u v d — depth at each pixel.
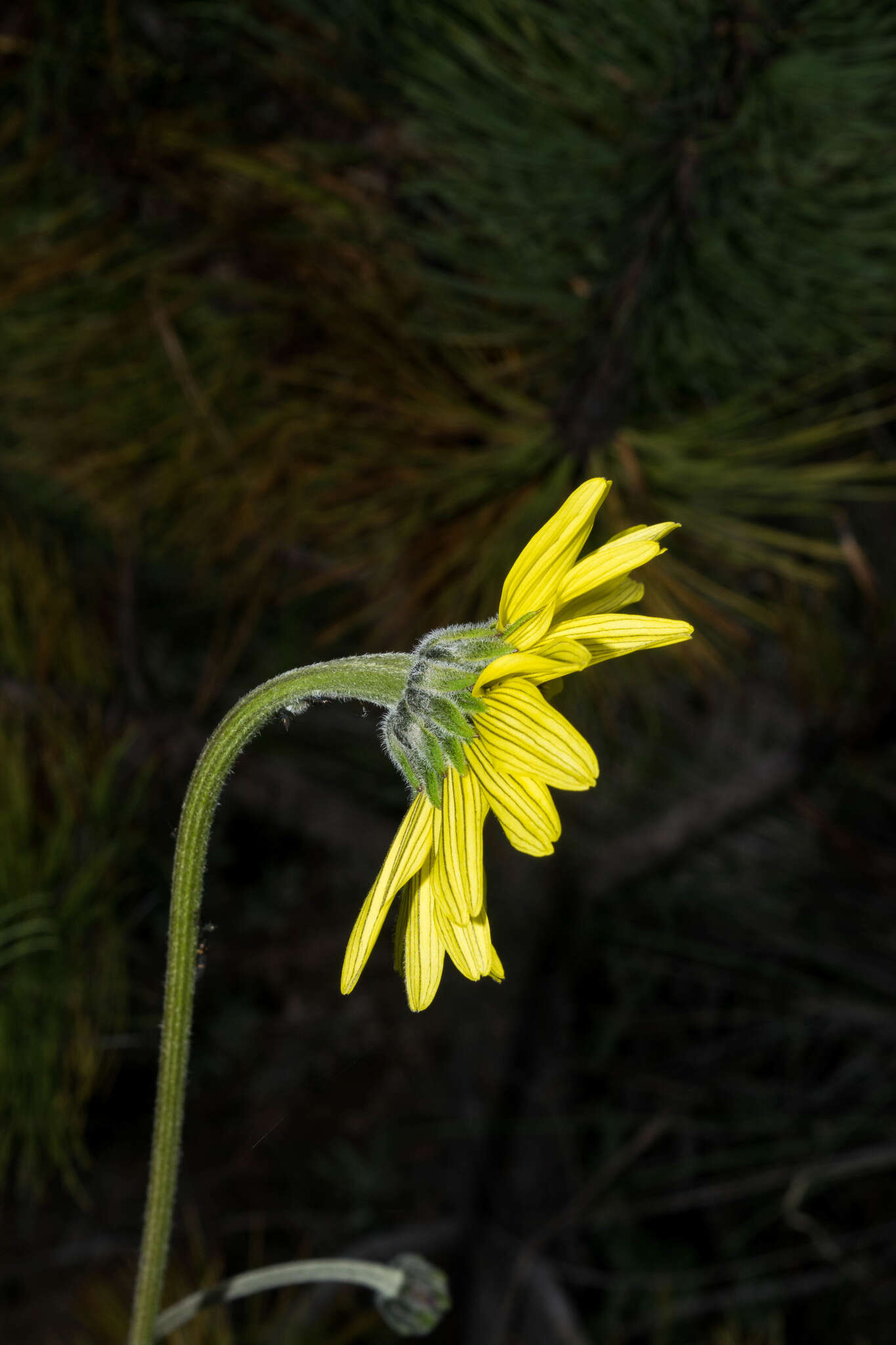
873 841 1.24
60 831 0.72
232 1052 1.66
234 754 0.55
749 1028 1.49
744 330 0.69
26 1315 1.48
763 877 1.31
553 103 0.66
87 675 0.91
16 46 0.68
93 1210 1.55
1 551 0.88
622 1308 1.52
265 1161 1.67
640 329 0.68
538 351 0.73
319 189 0.68
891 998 1.32
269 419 0.74
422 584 0.74
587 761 0.53
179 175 0.69
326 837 1.26
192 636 1.20
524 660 0.53
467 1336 1.48
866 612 1.01
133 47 0.69
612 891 1.34
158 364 0.78
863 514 1.00
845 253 0.67
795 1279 1.36
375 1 0.66
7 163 0.74
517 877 1.35
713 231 0.67
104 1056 0.78
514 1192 1.52
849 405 0.74
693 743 1.19
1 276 0.72
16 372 0.79
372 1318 1.10
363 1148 1.69
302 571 1.04
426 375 0.73
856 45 0.65
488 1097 1.49
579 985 1.61
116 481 0.84
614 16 0.64
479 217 0.67
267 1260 1.61
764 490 0.72
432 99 0.66
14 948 0.69
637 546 0.53
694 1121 1.37
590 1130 1.59
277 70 0.68
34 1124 0.70
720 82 0.65
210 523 0.87
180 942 0.55
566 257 0.68
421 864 0.54
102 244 0.73
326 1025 1.69
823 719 1.05
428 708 0.54
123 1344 1.01
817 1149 1.33
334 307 0.70
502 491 0.72
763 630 1.05
